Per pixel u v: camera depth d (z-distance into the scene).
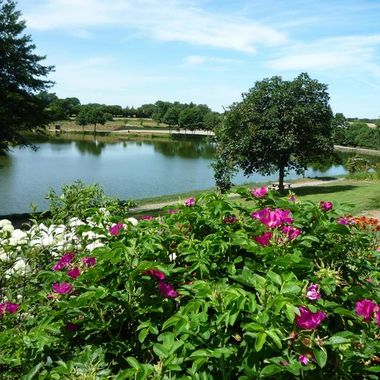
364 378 2.32
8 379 2.37
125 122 159.88
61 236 3.88
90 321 2.37
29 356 2.33
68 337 2.37
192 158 60.59
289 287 2.07
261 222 2.77
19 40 19.34
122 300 2.35
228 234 2.74
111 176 40.00
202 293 2.13
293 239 2.59
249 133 24.81
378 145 76.38
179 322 2.05
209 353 1.96
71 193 4.70
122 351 2.34
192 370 1.95
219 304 2.07
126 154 66.19
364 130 79.38
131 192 31.31
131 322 2.40
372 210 13.60
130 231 2.85
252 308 1.97
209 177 39.97
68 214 4.38
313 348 1.97
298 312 1.90
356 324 2.46
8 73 19.64
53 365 2.35
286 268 2.32
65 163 50.94
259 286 2.13
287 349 2.03
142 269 2.28
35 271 3.47
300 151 25.70
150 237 2.64
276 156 25.38
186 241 2.73
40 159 55.38
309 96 25.27
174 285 2.60
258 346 1.83
